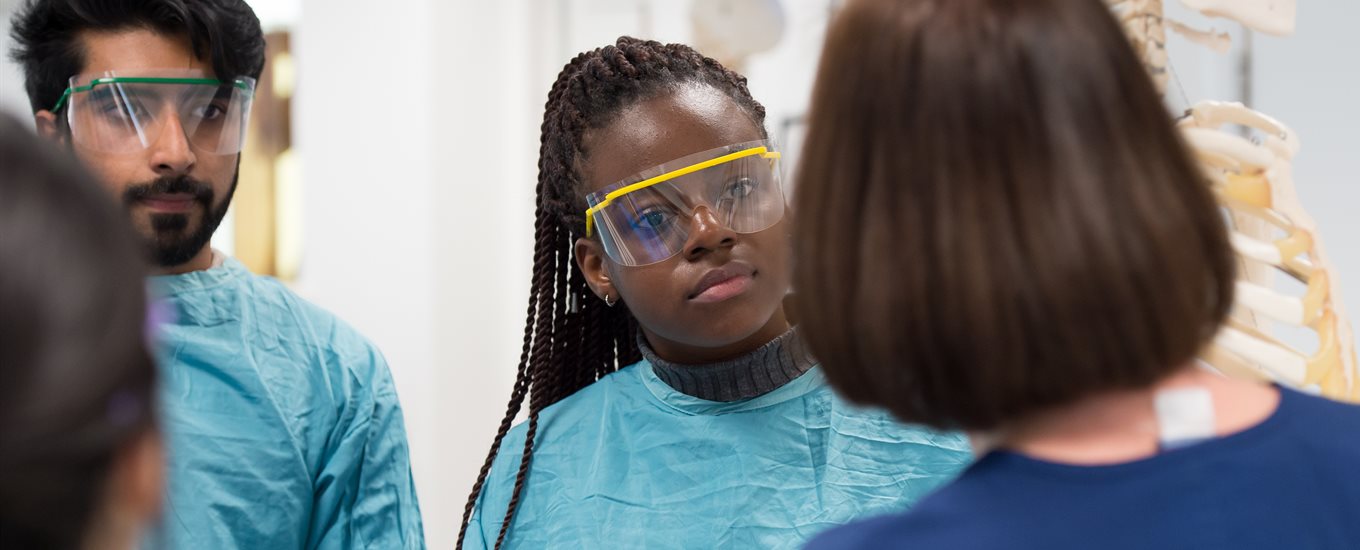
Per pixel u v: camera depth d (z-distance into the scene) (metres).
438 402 2.78
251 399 1.21
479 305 2.90
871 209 0.55
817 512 0.96
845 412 1.00
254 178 3.03
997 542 0.52
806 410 1.01
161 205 1.14
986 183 0.52
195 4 1.12
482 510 1.10
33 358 0.35
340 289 2.84
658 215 0.96
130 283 0.38
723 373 1.01
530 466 1.09
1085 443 0.55
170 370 1.18
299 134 2.88
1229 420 0.56
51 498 0.36
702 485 1.00
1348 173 1.88
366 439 1.26
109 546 0.40
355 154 2.82
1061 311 0.51
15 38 1.19
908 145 0.54
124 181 1.12
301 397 1.24
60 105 1.15
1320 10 1.88
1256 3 1.42
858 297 0.56
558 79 1.10
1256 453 0.54
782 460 0.99
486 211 2.91
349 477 1.24
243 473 1.17
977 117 0.53
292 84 3.01
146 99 1.12
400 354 2.79
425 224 2.76
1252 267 1.41
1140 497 0.53
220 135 1.16
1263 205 1.38
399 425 1.30
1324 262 1.39
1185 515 0.52
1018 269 0.52
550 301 1.16
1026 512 0.53
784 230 0.98
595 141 1.01
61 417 0.35
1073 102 0.52
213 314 1.22
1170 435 0.55
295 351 1.26
